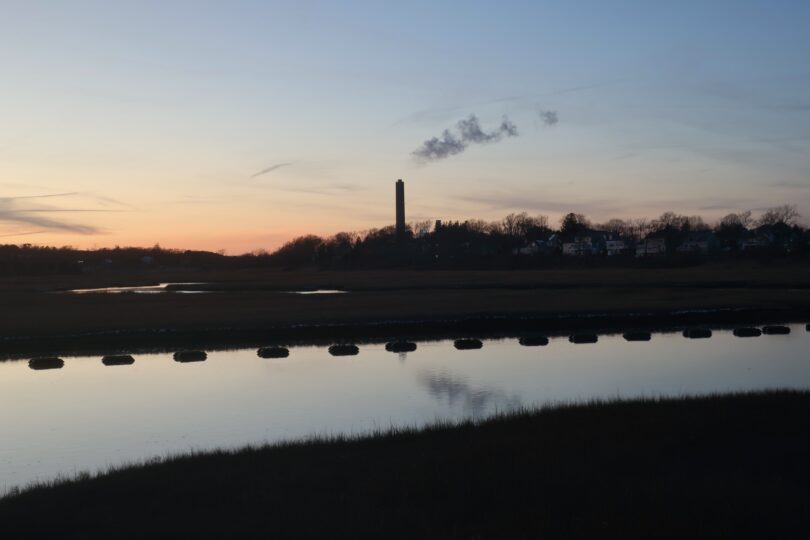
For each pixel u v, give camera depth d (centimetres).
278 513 1352
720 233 19662
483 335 5206
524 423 2014
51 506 1470
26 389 3338
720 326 5659
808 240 15300
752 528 1171
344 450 1838
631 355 4238
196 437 2423
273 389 3269
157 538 1250
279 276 15838
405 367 3847
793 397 2238
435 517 1292
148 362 4125
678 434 1784
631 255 15350
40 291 10325
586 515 1252
